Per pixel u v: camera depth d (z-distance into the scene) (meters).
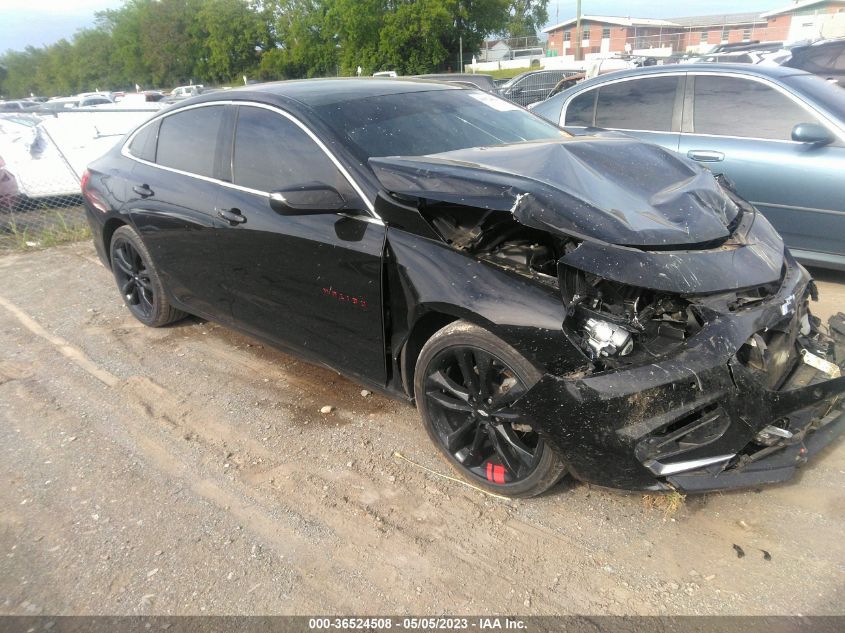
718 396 2.21
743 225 2.83
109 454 3.24
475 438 2.75
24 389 3.94
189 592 2.36
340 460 3.09
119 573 2.46
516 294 2.42
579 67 17.31
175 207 3.86
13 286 5.92
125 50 77.25
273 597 2.32
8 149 8.32
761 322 2.35
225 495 2.89
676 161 3.18
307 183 3.10
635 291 2.36
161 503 2.85
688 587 2.25
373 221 2.87
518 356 2.43
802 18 42.94
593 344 2.28
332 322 3.16
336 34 48.75
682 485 2.27
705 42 53.09
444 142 3.26
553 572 2.36
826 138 4.36
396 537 2.58
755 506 2.62
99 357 4.34
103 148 8.82
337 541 2.58
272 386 3.84
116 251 4.67
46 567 2.51
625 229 2.39
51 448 3.31
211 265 3.75
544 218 2.40
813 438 2.51
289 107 3.32
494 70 48.00
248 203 3.42
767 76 4.78
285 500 2.83
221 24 65.12
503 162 2.84
